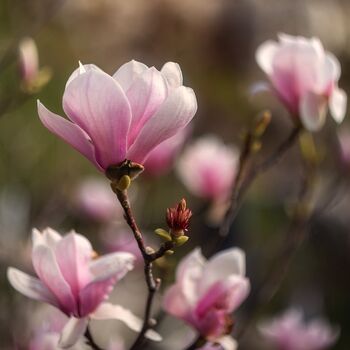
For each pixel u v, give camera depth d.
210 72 5.25
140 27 4.67
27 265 1.84
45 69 1.58
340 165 1.64
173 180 2.87
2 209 2.11
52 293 1.16
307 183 1.50
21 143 2.62
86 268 1.16
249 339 2.47
